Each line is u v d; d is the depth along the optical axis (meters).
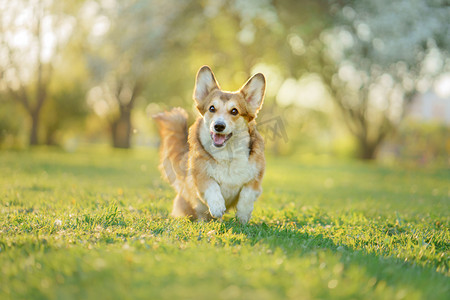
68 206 4.39
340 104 19.53
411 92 16.64
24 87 19.08
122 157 15.55
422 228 4.02
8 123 16.52
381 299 1.98
